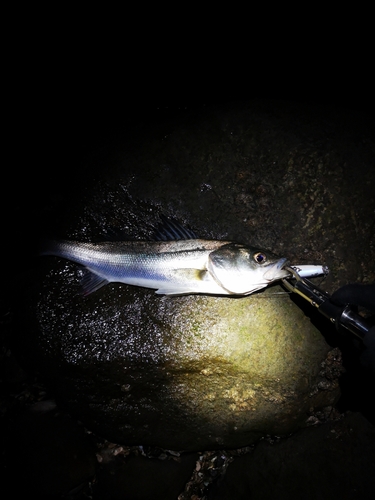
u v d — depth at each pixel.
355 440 0.62
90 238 0.74
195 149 0.73
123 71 0.96
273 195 0.70
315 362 0.65
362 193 0.69
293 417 0.64
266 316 0.66
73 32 1.04
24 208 0.77
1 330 0.74
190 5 1.08
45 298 0.71
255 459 0.64
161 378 0.66
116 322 0.69
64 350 0.68
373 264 0.69
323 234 0.69
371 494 0.57
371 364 0.48
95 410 0.67
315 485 0.59
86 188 0.75
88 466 0.64
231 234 0.71
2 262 0.75
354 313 0.49
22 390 0.70
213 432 0.65
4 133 0.83
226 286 0.63
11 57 0.99
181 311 0.67
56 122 0.84
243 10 1.08
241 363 0.64
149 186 0.73
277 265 0.59
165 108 0.79
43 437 0.65
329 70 0.93
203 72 0.95
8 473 0.62
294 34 1.03
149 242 0.67
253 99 0.76
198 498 0.64
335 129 0.72
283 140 0.71
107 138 0.78
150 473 0.64
